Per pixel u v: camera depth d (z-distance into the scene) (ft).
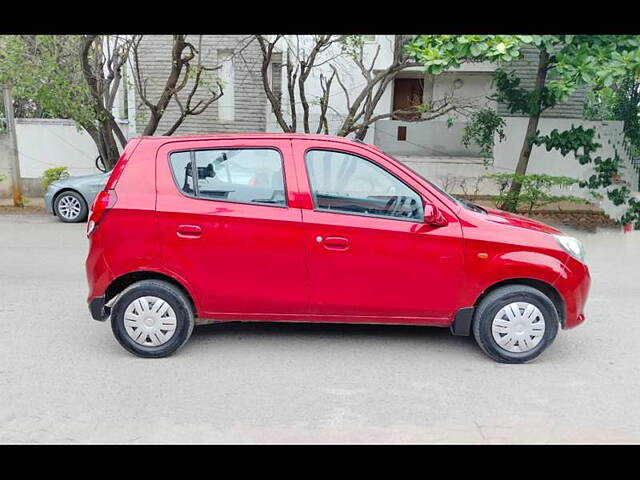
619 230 35.86
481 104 49.44
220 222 14.07
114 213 14.14
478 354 15.08
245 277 14.28
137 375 13.60
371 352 15.15
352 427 11.34
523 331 14.26
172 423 11.44
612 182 41.93
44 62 35.63
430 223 13.93
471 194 44.47
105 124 40.04
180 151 14.40
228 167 14.30
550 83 30.45
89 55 39.01
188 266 14.23
